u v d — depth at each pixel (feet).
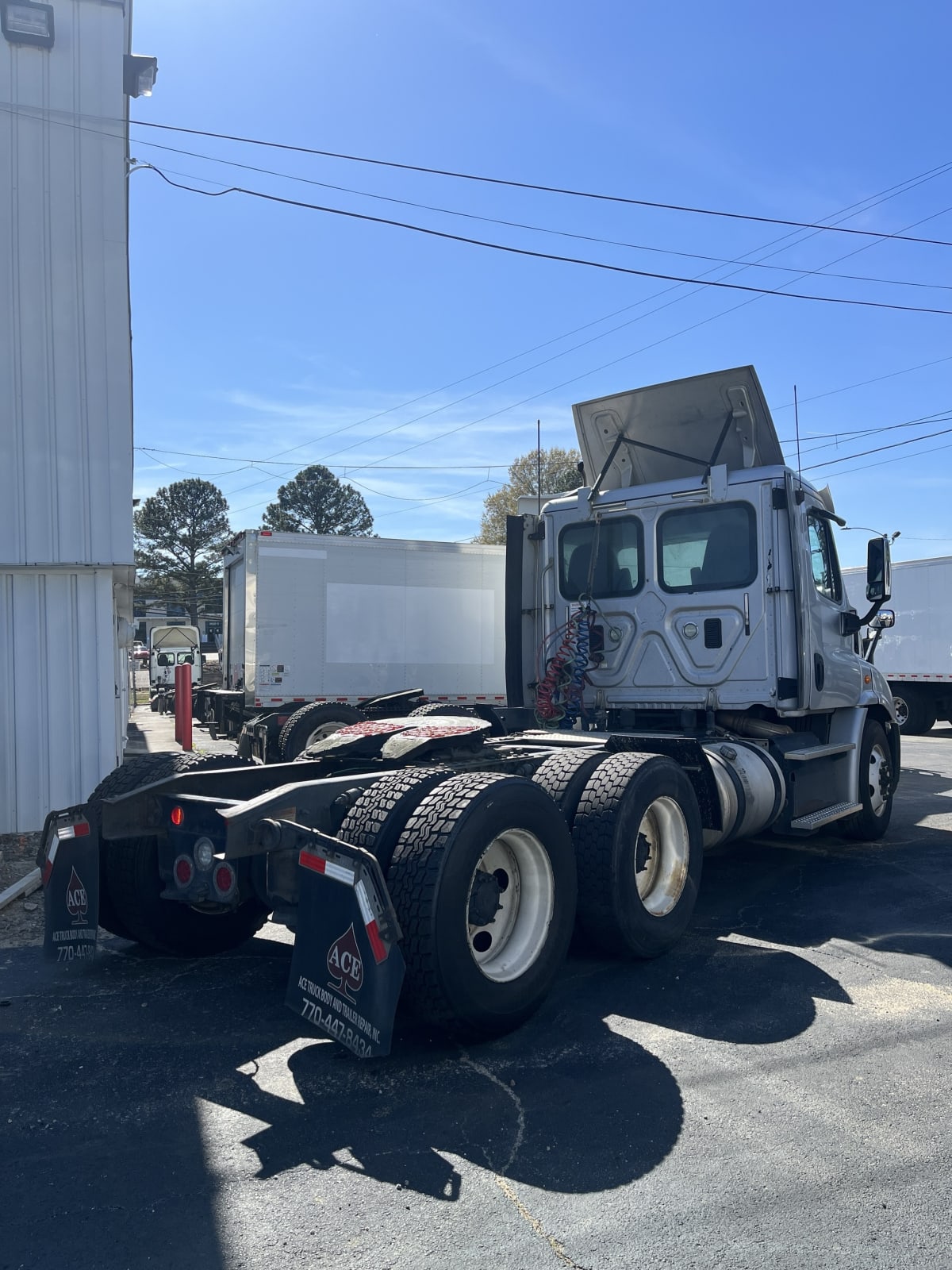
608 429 25.66
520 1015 13.32
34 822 27.68
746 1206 9.27
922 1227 8.92
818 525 24.57
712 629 22.54
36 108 27.40
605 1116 11.15
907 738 61.41
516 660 26.22
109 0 27.91
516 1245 8.68
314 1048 13.23
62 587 27.99
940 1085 11.96
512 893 14.16
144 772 16.39
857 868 24.21
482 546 46.06
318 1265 8.41
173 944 16.96
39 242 27.40
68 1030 13.91
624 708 23.86
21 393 27.20
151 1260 8.50
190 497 257.14
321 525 255.50
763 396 22.98
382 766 17.61
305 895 12.38
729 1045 13.19
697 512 22.94
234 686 45.73
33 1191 9.63
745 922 19.36
